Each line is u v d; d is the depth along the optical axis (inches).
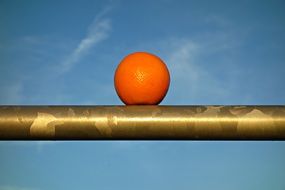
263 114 40.1
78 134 40.3
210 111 40.3
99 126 40.1
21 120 40.0
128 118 40.1
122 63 44.9
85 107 40.6
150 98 44.0
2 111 40.2
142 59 44.6
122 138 40.5
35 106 40.6
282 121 39.9
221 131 40.1
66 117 40.1
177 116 40.1
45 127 40.0
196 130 40.1
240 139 40.4
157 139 40.6
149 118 40.1
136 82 43.8
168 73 45.2
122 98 44.5
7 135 40.1
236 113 40.1
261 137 40.2
